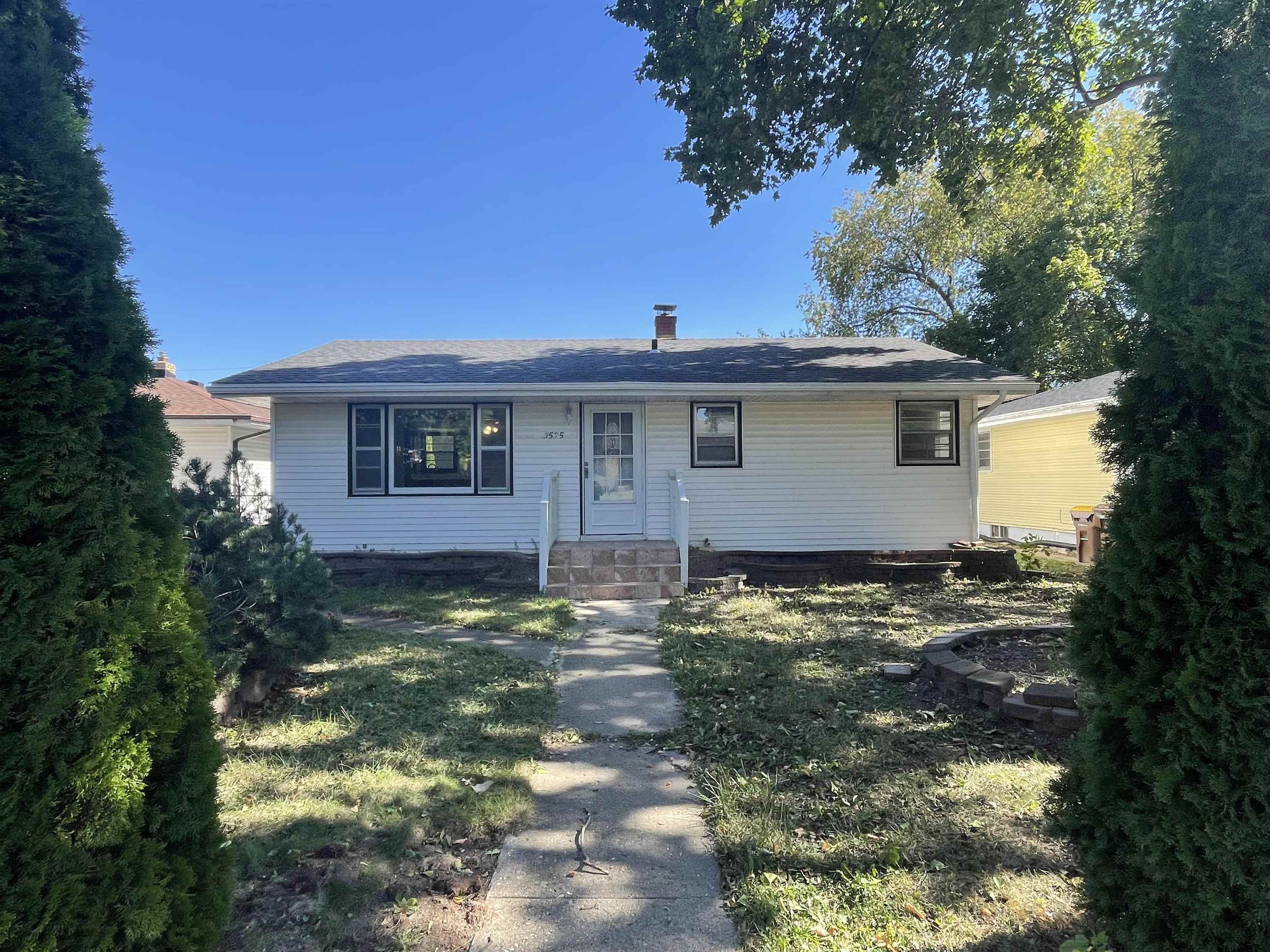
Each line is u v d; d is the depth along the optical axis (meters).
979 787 3.49
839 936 2.35
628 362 11.49
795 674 5.46
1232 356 1.78
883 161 9.58
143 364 1.92
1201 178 1.96
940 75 9.27
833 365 11.02
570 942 2.34
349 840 2.93
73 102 1.92
